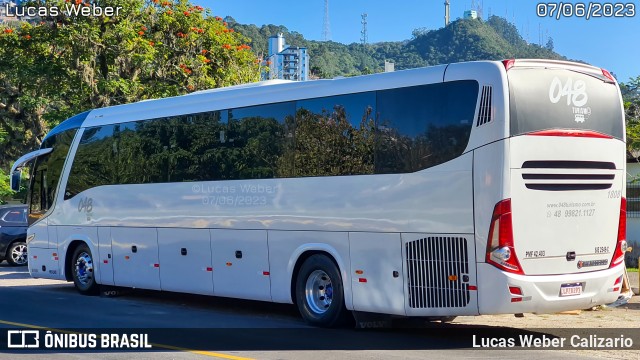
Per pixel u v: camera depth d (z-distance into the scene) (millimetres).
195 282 14227
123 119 16094
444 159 10375
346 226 11555
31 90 29016
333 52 180125
